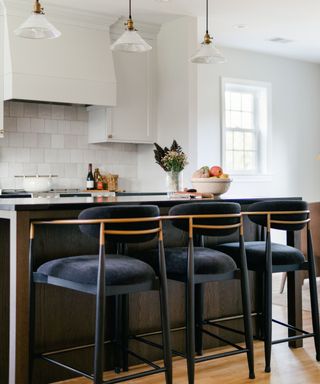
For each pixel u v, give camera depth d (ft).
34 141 20.47
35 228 10.34
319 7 19.24
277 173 27.84
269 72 27.35
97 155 21.84
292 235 13.25
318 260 19.48
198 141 24.98
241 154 26.94
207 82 25.25
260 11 19.66
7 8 18.11
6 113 19.85
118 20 20.36
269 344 11.26
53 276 9.23
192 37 20.17
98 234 8.84
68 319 10.82
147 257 10.44
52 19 18.86
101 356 8.53
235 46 25.26
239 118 26.86
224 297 13.03
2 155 19.84
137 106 21.09
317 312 11.96
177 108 20.65
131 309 11.63
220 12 19.71
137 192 21.70
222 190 13.33
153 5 18.79
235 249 11.47
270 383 10.66
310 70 29.12
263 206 11.25
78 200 12.03
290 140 28.32
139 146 22.62
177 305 12.26
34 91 18.37
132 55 20.95
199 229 10.08
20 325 9.68
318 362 11.96
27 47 18.38
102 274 8.55
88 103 19.44
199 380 10.84
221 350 12.75
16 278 9.64
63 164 21.08
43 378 10.59
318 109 29.45
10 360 9.77
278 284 21.15
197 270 9.99
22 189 20.16
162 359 12.09
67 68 19.03
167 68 21.07
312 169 29.25
